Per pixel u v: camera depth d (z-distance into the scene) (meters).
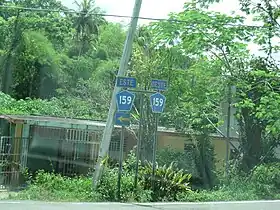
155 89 14.88
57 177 14.91
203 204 14.49
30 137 18.84
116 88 14.78
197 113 22.14
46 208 11.43
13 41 36.47
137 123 21.83
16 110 27.84
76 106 31.12
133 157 17.86
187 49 19.64
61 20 40.69
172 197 14.97
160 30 18.95
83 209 11.62
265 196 18.27
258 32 18.50
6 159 17.52
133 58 21.95
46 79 37.69
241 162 21.97
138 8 15.02
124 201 13.78
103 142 14.71
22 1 38.09
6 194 14.33
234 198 16.86
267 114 16.75
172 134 23.14
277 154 25.80
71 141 19.70
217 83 20.80
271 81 18.02
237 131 24.08
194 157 22.36
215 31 18.91
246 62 20.06
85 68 40.06
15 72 36.41
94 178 14.45
